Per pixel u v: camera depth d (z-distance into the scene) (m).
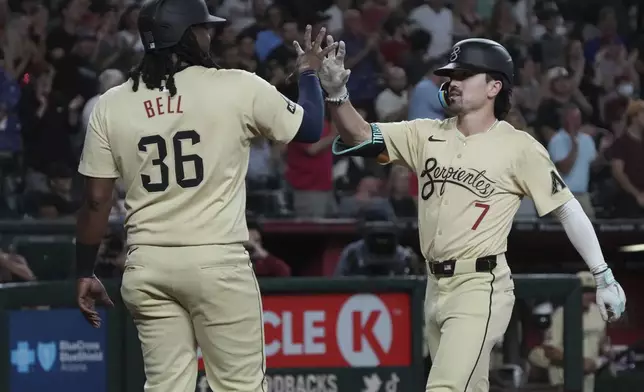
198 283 16.12
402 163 19.48
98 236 17.20
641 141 43.06
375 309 25.55
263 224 35.19
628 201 42.97
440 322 18.80
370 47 45.34
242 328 16.42
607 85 50.62
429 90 40.97
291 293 25.19
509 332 26.62
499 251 18.72
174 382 16.61
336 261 36.22
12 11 42.75
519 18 51.56
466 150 18.84
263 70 42.12
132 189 16.48
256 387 16.58
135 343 24.80
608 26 52.62
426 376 26.14
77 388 24.67
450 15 48.97
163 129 16.25
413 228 36.47
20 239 30.88
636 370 33.88
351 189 41.16
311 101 17.05
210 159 16.23
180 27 16.41
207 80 16.41
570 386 26.62
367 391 25.44
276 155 40.06
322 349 25.31
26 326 24.38
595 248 18.97
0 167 39.91
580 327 26.67
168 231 16.20
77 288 17.44
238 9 45.88
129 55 42.66
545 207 18.78
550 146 42.31
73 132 41.25
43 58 42.06
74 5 43.12
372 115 44.03
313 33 47.12
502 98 19.28
